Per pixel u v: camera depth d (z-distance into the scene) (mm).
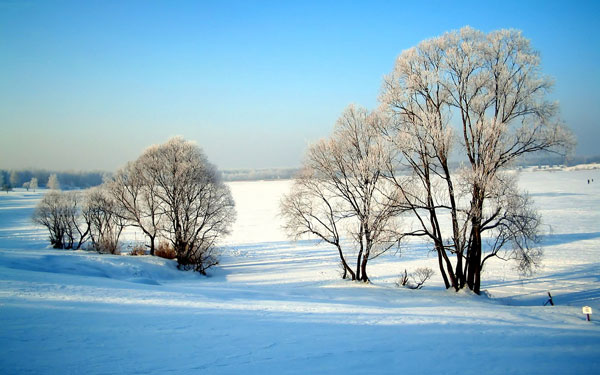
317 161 26234
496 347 9359
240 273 34719
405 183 22984
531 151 19453
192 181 35781
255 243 52750
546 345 9625
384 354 8664
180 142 37281
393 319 12586
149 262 31078
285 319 12102
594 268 30375
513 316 14016
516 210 19953
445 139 20344
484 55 20422
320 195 27062
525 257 20234
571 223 51750
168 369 7438
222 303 14727
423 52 21828
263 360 8125
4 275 17219
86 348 8438
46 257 25844
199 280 29469
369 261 38219
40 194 151125
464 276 22531
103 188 44188
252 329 10695
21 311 11031
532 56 19516
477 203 20594
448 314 14062
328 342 9570
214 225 36719
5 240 55531
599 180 141375
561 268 30781
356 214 26453
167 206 41781
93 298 13594
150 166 36469
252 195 134375
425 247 43500
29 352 7941
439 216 62719
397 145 21219
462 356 8602
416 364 8016
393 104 22094
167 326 10617
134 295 15031
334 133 26188
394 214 22469
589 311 13523
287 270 35406
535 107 19406
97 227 45594
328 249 47312
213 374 7242
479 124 19750
